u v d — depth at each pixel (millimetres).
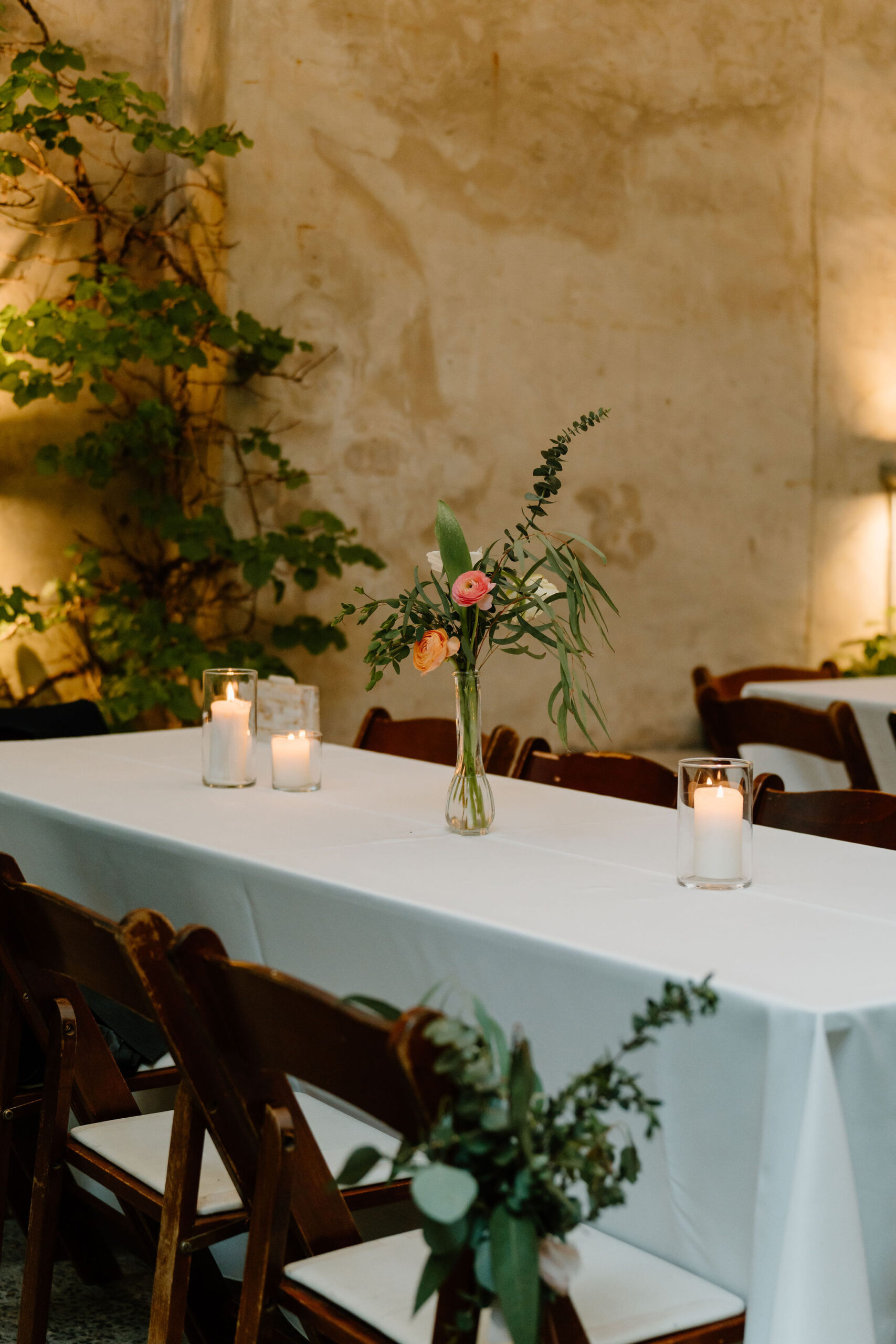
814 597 6465
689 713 6152
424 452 5453
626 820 2389
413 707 5512
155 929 1502
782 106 6184
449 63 5395
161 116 5227
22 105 4973
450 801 2260
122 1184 1725
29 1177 2252
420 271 5395
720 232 6070
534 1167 1104
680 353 6012
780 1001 1353
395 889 1852
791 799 2471
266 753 3119
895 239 6543
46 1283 1844
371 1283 1425
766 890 1849
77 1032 1892
